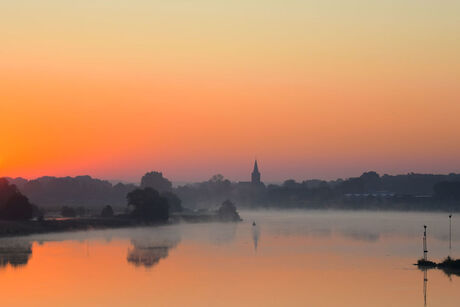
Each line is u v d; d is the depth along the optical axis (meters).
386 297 152.25
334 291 158.62
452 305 144.38
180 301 146.75
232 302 146.12
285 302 146.62
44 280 171.88
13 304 143.50
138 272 186.38
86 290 158.12
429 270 192.00
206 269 192.75
